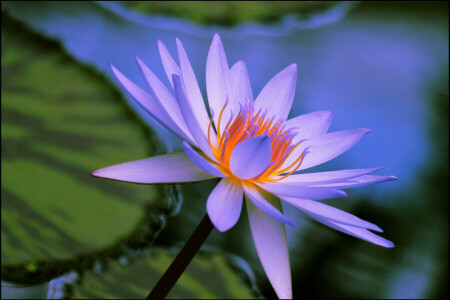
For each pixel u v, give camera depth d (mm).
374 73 1295
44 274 776
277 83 749
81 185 833
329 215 678
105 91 924
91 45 1146
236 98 740
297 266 868
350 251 887
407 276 870
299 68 1268
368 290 853
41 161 840
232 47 1273
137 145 873
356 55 1349
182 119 693
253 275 835
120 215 823
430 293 858
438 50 1440
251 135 711
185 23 1268
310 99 1179
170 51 1192
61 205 815
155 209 834
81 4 1280
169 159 684
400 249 894
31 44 938
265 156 674
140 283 785
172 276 677
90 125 875
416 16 1600
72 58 952
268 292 841
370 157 1050
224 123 730
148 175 675
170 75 701
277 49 1300
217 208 665
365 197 984
